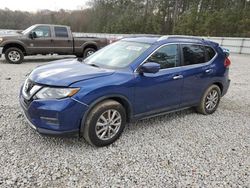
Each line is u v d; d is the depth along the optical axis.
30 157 3.21
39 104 3.14
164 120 4.77
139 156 3.41
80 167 3.08
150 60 3.92
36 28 11.02
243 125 4.76
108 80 3.42
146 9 56.25
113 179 2.90
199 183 2.93
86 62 4.31
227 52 5.45
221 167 3.28
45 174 2.89
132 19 54.34
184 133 4.23
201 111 5.12
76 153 3.37
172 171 3.12
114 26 54.06
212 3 46.94
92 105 3.30
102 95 3.35
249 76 10.02
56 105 3.10
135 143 3.76
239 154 3.64
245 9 38.38
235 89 7.64
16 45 10.75
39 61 11.94
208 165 3.30
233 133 4.36
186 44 4.53
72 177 2.88
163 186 2.84
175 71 4.24
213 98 5.21
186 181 2.95
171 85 4.20
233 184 2.95
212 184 2.93
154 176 3.00
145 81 3.79
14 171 2.90
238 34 33.62
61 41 11.52
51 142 3.60
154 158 3.38
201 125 4.64
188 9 50.34
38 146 3.48
